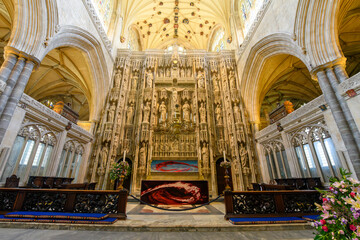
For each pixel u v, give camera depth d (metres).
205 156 12.42
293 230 4.05
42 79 15.82
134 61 16.23
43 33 7.56
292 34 8.69
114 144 12.63
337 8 7.37
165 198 8.27
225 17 17.52
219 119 13.91
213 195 11.29
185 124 13.10
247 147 12.82
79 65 13.42
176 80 15.19
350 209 1.99
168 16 20.61
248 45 13.52
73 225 4.00
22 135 7.17
